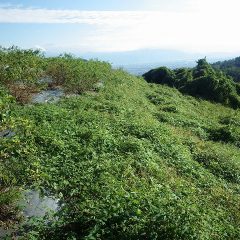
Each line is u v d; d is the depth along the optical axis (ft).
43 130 43.68
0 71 62.08
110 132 49.57
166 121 71.15
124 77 103.45
